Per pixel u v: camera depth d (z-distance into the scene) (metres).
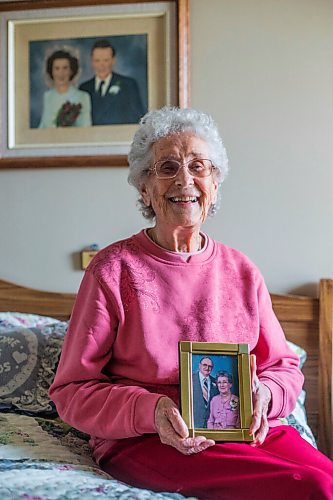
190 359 1.39
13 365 1.88
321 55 2.37
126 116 2.45
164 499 1.20
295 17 2.38
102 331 1.51
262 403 1.42
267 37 2.38
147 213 1.75
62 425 1.76
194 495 1.31
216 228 2.39
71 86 2.48
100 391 1.46
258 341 1.64
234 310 1.59
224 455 1.33
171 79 2.41
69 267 2.47
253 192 2.38
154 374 1.48
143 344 1.49
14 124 2.51
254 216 2.38
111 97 2.46
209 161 1.62
